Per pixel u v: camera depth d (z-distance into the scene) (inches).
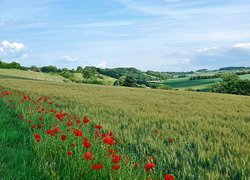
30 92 1341.0
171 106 952.3
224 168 300.5
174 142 405.7
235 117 708.0
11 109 623.2
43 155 275.6
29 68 7229.3
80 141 296.0
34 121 483.5
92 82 5728.3
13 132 394.6
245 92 3806.6
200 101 1228.5
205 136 455.2
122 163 245.3
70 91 1593.3
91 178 229.8
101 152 281.7
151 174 240.1
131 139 400.2
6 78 3299.7
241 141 416.5
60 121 443.2
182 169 293.4
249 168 288.4
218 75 6909.5
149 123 560.4
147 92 1819.6
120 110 776.3
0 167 245.9
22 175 231.9
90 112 711.7
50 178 230.2
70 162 256.4
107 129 468.4
